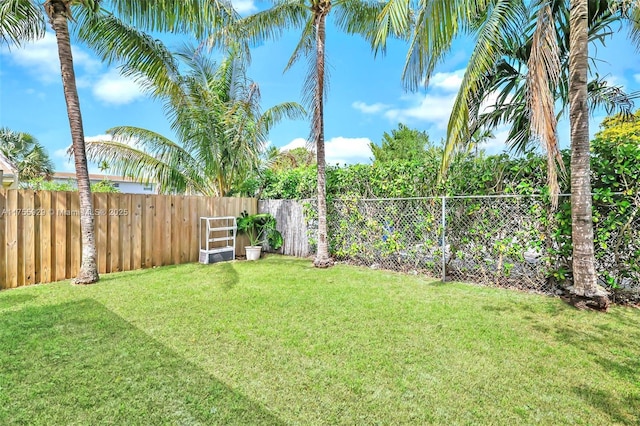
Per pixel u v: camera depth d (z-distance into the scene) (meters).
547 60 3.46
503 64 5.19
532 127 3.53
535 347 2.81
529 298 4.25
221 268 6.42
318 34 6.31
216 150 8.29
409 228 5.92
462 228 5.27
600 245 4.08
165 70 6.37
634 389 2.20
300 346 2.83
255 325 3.31
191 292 4.56
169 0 5.09
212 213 7.67
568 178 4.25
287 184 8.53
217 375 2.36
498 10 4.12
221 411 1.96
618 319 3.46
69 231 5.44
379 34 4.83
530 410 1.99
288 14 6.92
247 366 2.49
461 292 4.58
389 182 6.18
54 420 1.87
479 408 2.00
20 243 4.92
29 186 13.14
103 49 5.77
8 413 1.92
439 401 2.07
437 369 2.45
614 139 4.12
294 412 1.96
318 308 3.86
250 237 8.12
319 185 6.59
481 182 5.04
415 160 6.06
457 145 4.66
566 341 2.93
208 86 8.44
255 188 9.25
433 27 4.12
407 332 3.15
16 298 4.22
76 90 5.03
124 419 1.89
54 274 5.26
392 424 1.86
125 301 4.11
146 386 2.21
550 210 4.39
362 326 3.30
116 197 6.02
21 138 18.20
